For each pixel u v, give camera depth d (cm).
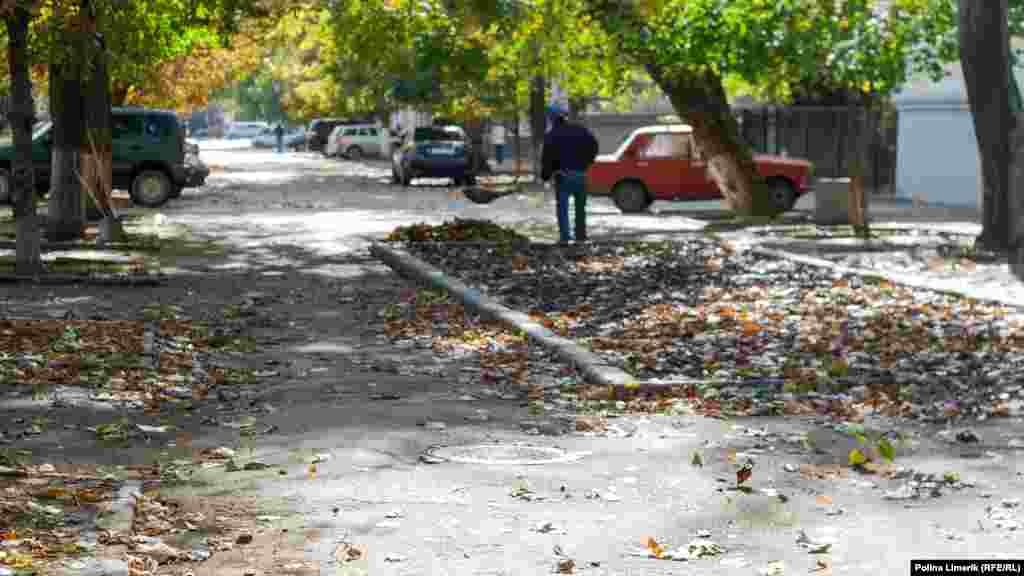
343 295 1783
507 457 876
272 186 4897
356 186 4950
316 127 9538
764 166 3519
